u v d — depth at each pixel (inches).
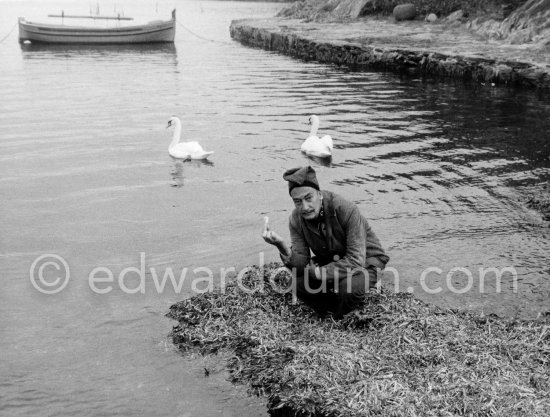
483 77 852.6
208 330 256.1
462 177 449.7
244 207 401.1
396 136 571.2
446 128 598.2
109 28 1497.3
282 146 546.0
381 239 345.4
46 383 228.8
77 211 393.4
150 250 338.6
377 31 1242.0
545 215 376.8
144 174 468.4
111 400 219.9
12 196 417.4
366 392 207.8
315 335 244.2
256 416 211.0
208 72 1017.5
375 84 871.7
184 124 631.2
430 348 230.7
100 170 475.8
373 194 418.3
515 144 535.2
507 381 210.1
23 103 741.3
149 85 885.8
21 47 1430.9
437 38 1088.2
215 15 2837.1
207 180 454.6
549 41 927.7
